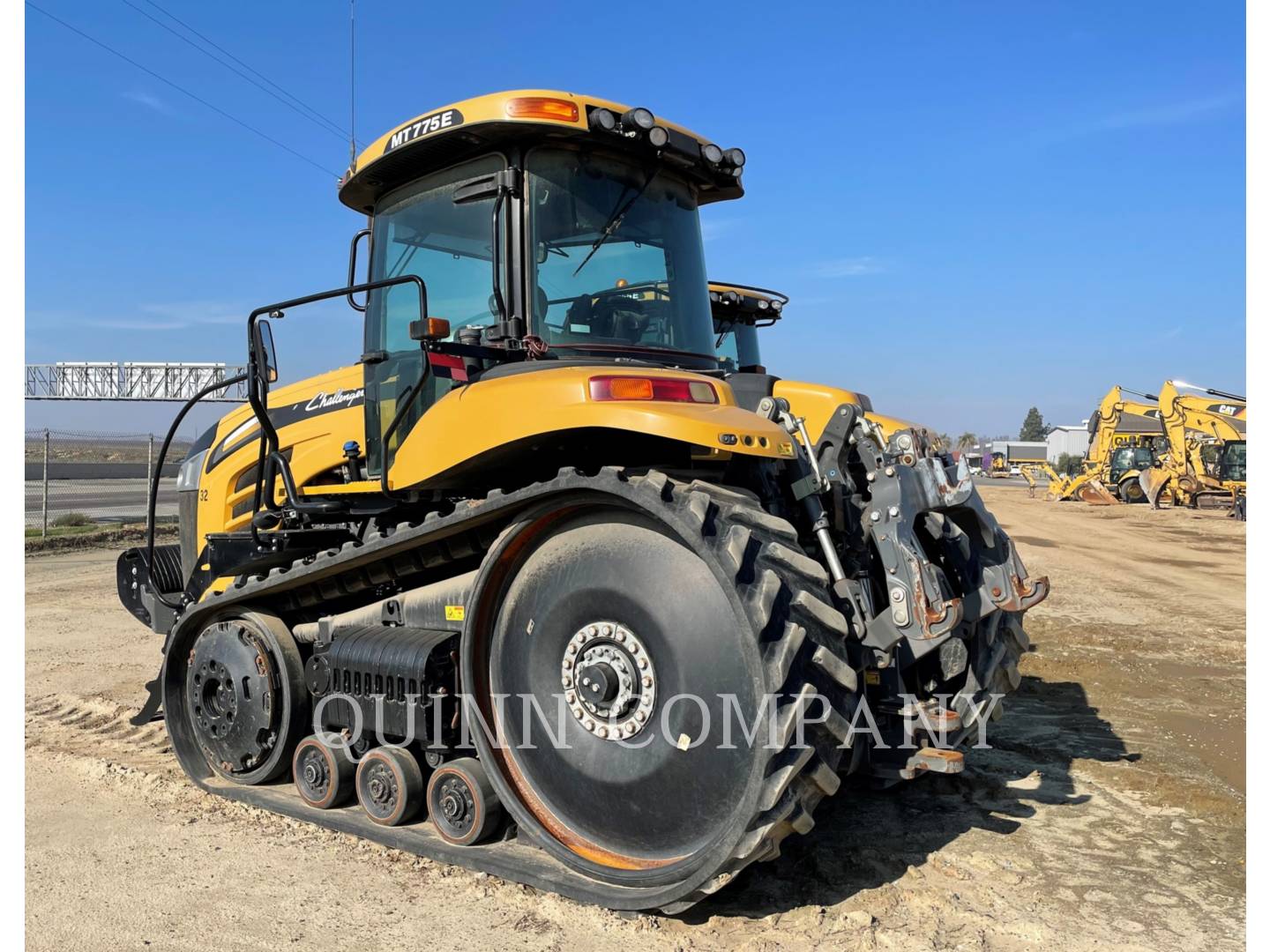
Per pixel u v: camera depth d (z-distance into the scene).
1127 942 3.13
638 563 3.40
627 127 3.89
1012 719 6.00
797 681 2.97
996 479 62.84
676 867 3.19
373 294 4.56
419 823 4.16
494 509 3.65
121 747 5.61
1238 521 23.88
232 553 5.01
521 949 3.10
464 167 4.13
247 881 3.70
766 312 8.84
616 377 3.27
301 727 4.72
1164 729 5.77
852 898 3.45
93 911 3.43
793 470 3.75
